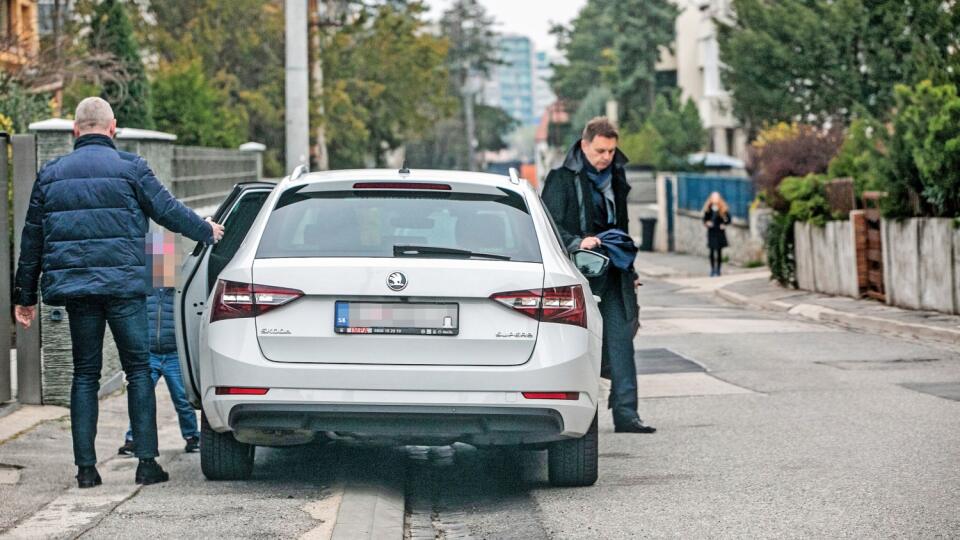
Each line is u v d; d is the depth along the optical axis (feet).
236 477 27.63
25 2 96.53
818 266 83.61
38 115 69.97
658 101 230.07
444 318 24.40
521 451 32.83
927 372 46.47
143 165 26.12
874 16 126.41
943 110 61.52
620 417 35.29
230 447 27.22
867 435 33.35
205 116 95.81
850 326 66.23
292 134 80.43
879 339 58.80
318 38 136.46
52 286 25.73
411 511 25.61
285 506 24.61
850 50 128.88
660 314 77.61
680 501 25.86
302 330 24.41
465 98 469.57
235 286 24.76
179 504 24.80
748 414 38.04
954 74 63.62
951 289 62.75
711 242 122.42
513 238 25.46
